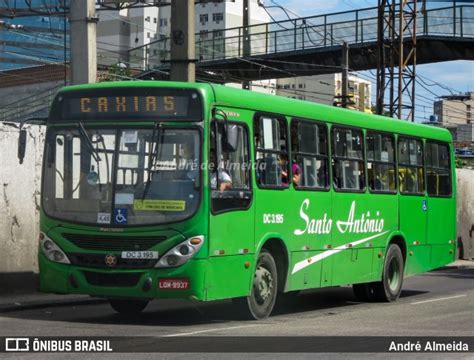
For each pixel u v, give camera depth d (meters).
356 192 14.47
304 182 12.90
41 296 14.50
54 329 10.46
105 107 10.95
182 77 16.61
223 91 11.02
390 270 15.93
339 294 17.69
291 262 12.51
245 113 11.45
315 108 13.32
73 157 11.01
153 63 42.00
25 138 12.02
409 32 37.12
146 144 10.69
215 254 10.66
